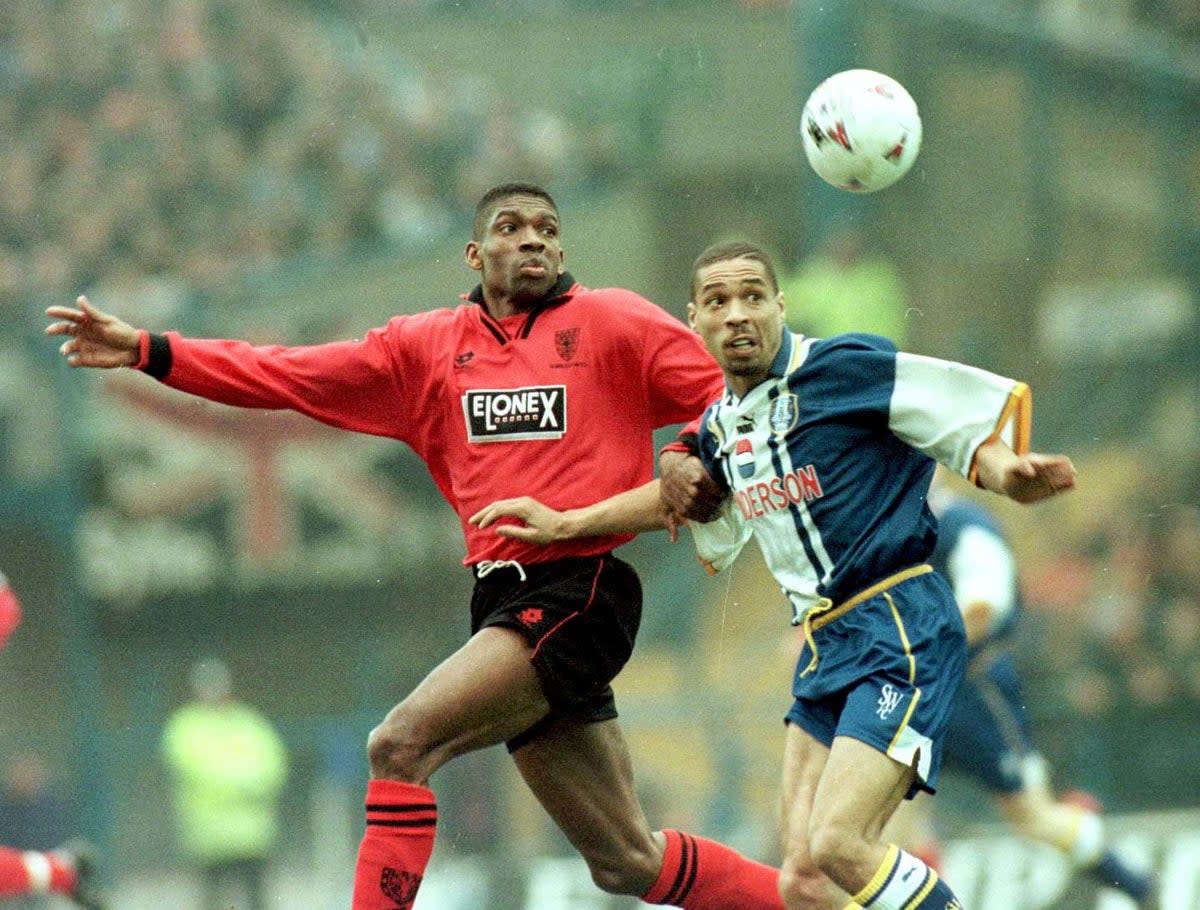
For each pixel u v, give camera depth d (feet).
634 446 69.10
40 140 217.56
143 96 219.82
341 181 212.64
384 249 195.62
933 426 63.87
